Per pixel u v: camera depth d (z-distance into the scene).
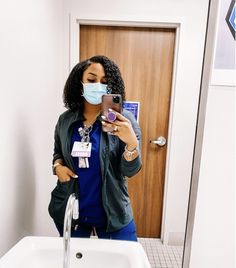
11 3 0.86
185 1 1.29
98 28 1.59
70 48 1.56
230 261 0.97
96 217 0.98
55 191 1.04
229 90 0.85
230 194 0.92
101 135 0.92
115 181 0.93
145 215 1.61
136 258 0.77
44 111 1.29
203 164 0.91
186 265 1.02
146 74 1.58
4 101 0.83
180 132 1.35
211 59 0.84
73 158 0.93
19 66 0.95
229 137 0.89
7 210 0.89
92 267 0.81
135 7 1.47
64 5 1.51
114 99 0.79
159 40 1.55
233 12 0.79
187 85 1.32
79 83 0.97
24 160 1.03
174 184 1.39
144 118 1.60
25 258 0.76
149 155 1.61
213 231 0.95
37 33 1.14
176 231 1.42
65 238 0.65
